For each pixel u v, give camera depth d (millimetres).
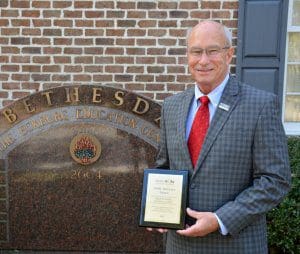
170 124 1865
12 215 3416
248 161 1646
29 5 3537
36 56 3592
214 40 1639
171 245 1850
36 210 3406
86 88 3273
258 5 3484
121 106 3285
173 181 1727
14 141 3346
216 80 1695
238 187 1661
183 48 3549
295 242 3295
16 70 3613
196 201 1699
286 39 3562
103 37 3555
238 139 1630
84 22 3541
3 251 3443
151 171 1771
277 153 1604
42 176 3371
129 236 3406
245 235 1683
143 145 3311
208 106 1751
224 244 1681
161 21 3529
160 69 3578
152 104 3270
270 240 3283
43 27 3557
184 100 1866
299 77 3781
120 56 3574
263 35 3518
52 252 3436
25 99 3303
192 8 3514
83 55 3578
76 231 3418
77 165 3352
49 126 3324
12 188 3391
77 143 3328
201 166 1681
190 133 1770
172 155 1812
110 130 3312
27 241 3439
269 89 3586
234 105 1669
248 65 3568
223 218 1590
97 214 3395
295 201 3268
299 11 3723
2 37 3578
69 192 3379
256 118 1619
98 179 3359
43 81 3619
